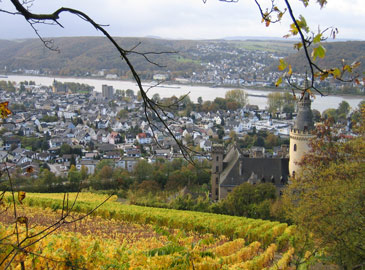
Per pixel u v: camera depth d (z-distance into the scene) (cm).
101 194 10056
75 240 2295
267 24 746
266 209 7100
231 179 8919
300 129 7988
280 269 3919
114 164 13362
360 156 4394
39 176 11344
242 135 19988
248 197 7612
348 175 4284
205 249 4178
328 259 3325
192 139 19075
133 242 4428
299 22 663
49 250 2095
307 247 3581
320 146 6062
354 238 3022
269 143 18075
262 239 5400
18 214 6081
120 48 800
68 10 755
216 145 9562
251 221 6275
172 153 15875
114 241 4188
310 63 696
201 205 7969
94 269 2311
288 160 9038
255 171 8944
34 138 19112
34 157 16100
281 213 6838
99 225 6075
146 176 11500
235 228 5794
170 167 12006
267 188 7700
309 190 4616
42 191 10725
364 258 3033
